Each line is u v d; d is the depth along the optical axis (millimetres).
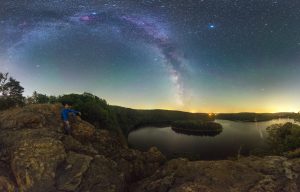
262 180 12742
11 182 11703
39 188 11656
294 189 12336
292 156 16750
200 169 13844
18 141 13625
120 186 13102
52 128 16172
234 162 14352
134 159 17344
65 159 13102
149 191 13508
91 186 12344
